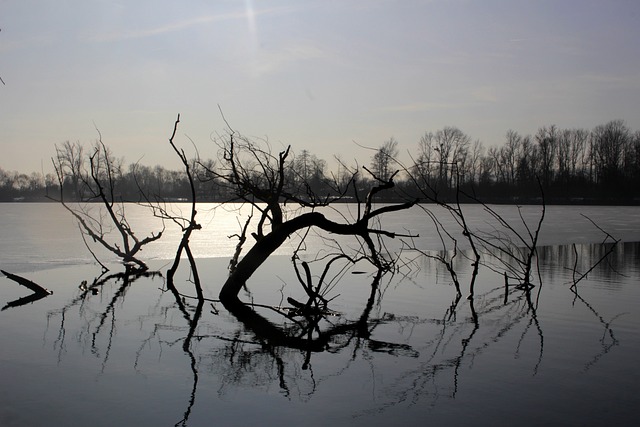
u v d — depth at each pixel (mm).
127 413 7816
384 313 14172
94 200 85562
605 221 49594
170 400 8297
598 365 9805
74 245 29938
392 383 8977
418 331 12258
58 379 9164
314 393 8562
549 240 33156
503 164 101250
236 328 12617
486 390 8656
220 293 15555
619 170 93812
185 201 86688
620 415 7699
